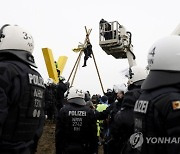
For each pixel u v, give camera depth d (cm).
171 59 242
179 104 223
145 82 255
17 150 290
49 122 1337
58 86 1329
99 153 1151
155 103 235
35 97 313
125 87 633
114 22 1055
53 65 1855
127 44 1049
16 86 288
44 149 1187
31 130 311
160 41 255
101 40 1066
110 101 948
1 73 284
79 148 618
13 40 313
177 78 239
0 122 271
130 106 466
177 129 221
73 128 619
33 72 319
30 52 328
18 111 291
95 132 627
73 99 627
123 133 479
